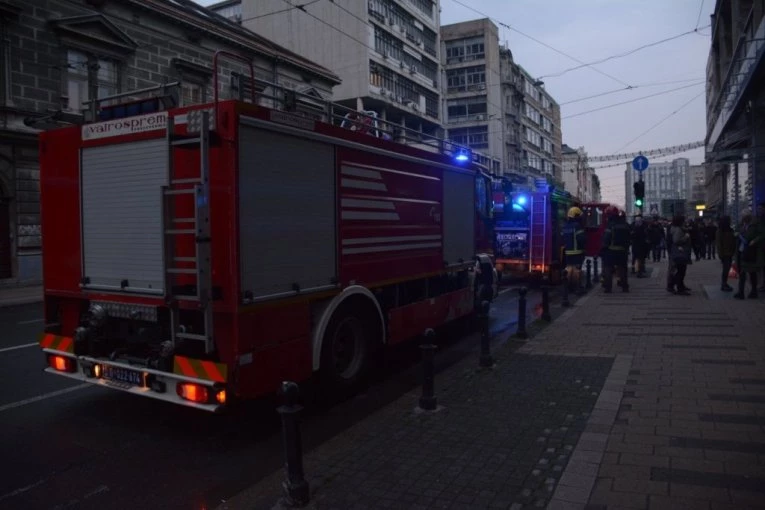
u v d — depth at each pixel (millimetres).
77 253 5832
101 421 5820
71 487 4375
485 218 10766
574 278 16859
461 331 10391
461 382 6715
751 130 21203
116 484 4426
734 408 5438
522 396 6102
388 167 7172
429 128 53031
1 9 19406
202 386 4879
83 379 5672
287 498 3881
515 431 5105
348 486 4137
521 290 9180
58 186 5973
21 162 20656
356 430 5246
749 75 17859
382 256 7020
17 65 20172
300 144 5605
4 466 4750
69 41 21422
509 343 8812
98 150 5613
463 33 58938
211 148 4918
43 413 6059
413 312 7957
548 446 4746
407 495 3975
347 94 41781
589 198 132750
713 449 4508
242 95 5109
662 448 4559
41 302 17359
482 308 7320
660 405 5590
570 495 3844
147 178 5273
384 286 7215
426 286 8367
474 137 58875
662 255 30641
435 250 8477
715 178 49281
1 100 19859
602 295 14094
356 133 6480
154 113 5207
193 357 5117
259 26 44750
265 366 5125
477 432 5117
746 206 24156
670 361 7246
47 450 5082
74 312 6059
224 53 5012
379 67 42969
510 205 12398
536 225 16516
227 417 5949
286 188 5406
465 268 9609
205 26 26031
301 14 43188
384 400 6461
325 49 42375
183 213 5109
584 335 9156
